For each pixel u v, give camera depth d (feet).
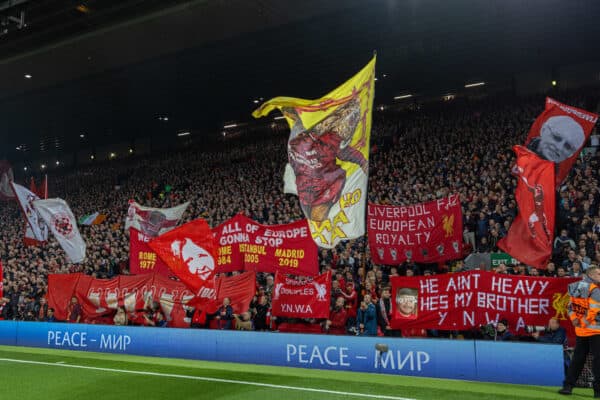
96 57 106.63
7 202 123.03
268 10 87.81
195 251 36.83
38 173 161.48
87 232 85.40
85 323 44.16
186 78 113.50
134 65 110.42
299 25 92.17
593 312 22.75
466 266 39.70
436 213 37.24
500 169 61.11
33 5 86.12
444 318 29.89
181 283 41.60
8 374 32.50
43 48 103.30
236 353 35.22
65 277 46.88
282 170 93.09
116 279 44.39
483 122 86.43
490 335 29.19
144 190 111.55
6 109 137.49
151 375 31.09
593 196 46.93
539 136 35.35
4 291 54.75
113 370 33.01
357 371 30.83
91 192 124.57
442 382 27.25
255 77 111.75
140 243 45.29
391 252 38.17
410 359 29.35
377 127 101.60
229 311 37.86
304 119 31.48
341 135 30.17
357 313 34.50
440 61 99.19
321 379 28.55
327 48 98.07
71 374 32.01
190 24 92.32
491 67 102.42
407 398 23.94
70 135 156.56
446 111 99.04
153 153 141.69
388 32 90.89
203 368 33.06
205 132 145.89
